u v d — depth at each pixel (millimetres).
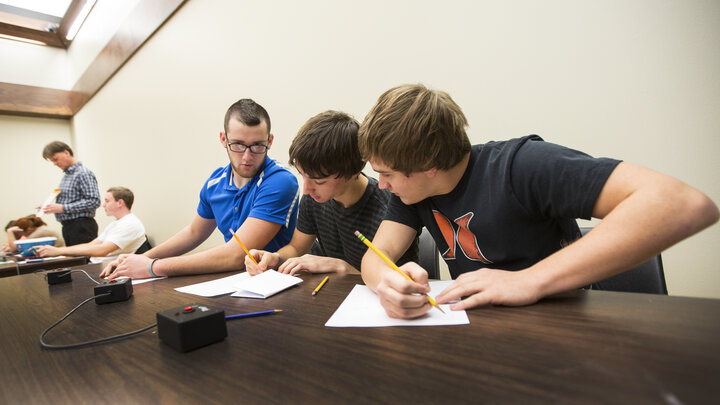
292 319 529
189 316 445
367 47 1514
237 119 1195
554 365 328
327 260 949
